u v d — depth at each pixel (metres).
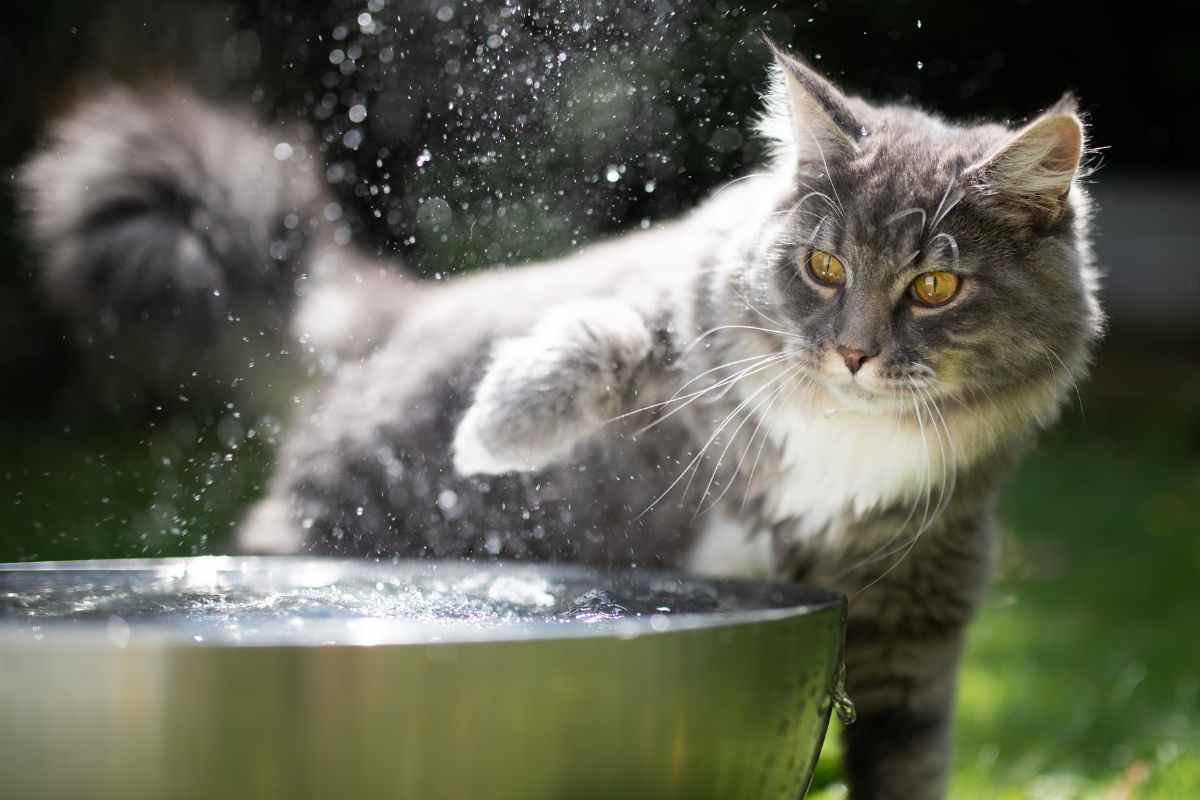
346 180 1.65
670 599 1.22
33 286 2.13
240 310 1.48
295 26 1.84
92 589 1.22
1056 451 2.86
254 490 1.61
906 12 2.36
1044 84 3.20
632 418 1.31
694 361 1.30
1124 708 1.51
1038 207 1.28
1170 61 3.63
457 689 1.05
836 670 1.14
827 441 1.30
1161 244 3.85
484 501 1.36
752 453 1.31
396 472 1.38
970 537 1.32
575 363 1.28
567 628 1.10
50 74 2.00
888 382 1.27
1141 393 3.29
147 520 1.76
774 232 1.29
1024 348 1.28
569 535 1.36
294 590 1.23
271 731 1.04
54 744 1.04
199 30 1.88
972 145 1.30
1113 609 1.77
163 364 1.51
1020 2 2.98
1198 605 1.78
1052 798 1.36
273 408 1.53
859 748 1.33
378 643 1.05
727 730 1.09
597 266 1.38
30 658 1.04
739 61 1.55
